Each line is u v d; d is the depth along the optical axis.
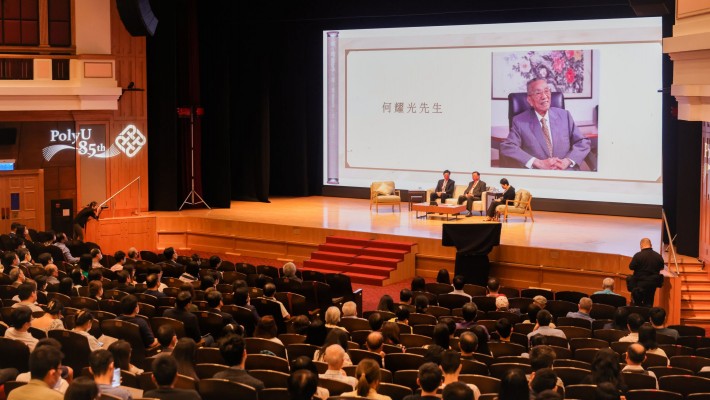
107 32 22.31
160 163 24.05
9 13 21.16
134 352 9.46
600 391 6.47
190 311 11.01
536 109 23.38
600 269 18.08
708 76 15.37
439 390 7.25
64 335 8.77
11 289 11.93
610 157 22.67
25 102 21.30
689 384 8.46
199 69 25.33
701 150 17.86
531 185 23.70
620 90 22.39
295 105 26.92
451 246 18.81
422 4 22.48
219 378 7.14
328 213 23.59
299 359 7.34
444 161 24.73
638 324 10.57
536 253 18.66
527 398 5.82
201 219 22.98
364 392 6.62
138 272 14.54
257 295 13.38
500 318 11.58
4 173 21.66
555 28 22.94
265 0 24.22
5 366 8.40
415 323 12.04
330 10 23.58
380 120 25.62
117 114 23.16
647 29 21.94
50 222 22.52
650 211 22.38
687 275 17.47
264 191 25.95
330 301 14.53
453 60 24.33
